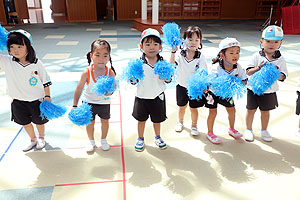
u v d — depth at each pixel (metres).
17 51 2.13
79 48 7.22
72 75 4.86
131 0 13.80
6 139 2.78
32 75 2.28
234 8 14.91
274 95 2.66
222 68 2.52
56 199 1.98
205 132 2.99
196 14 14.81
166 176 2.25
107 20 13.98
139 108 2.46
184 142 2.78
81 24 12.38
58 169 2.32
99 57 2.23
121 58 6.06
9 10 12.45
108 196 2.02
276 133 2.95
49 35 9.35
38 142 2.64
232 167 2.37
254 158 2.50
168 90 4.22
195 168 2.35
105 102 2.45
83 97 2.49
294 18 9.25
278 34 2.38
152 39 2.25
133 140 2.82
